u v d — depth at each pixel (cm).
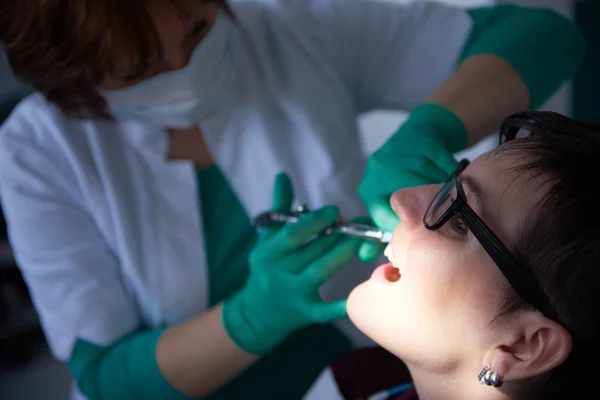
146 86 92
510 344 65
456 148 96
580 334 62
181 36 83
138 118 102
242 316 90
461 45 114
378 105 127
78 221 104
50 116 104
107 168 103
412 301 69
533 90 101
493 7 116
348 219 110
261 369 111
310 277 84
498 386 66
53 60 83
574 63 110
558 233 61
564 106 175
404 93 122
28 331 225
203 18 90
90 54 80
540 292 62
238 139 110
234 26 104
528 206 63
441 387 73
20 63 88
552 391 66
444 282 67
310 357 115
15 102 208
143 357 95
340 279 113
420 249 70
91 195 102
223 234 111
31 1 78
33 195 101
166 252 104
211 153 112
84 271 101
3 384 213
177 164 107
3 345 220
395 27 117
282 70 113
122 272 108
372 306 73
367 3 119
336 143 112
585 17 167
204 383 93
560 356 61
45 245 100
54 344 102
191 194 107
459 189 69
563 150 65
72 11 76
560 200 61
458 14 116
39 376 216
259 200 110
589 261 59
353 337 118
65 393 207
